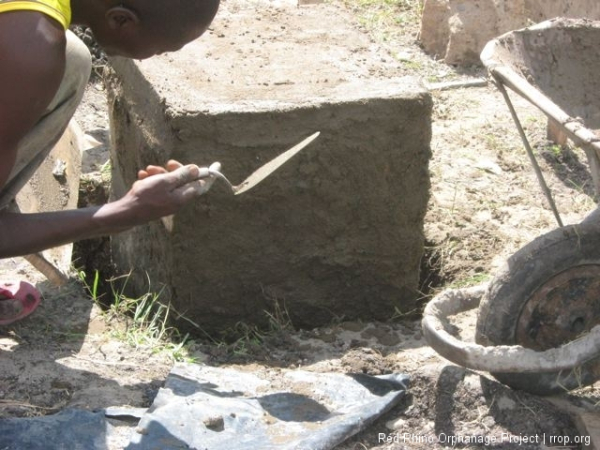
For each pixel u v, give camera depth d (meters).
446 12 4.87
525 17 4.84
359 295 3.48
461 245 3.78
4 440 2.94
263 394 3.14
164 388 3.12
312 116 3.27
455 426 3.08
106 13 2.64
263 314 3.45
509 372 3.00
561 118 2.98
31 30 2.56
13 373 3.18
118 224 2.78
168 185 2.78
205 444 2.96
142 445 2.94
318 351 3.36
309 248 3.40
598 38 3.36
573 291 3.06
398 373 3.19
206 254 3.35
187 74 3.39
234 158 3.26
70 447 2.94
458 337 3.22
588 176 4.16
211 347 3.37
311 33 3.70
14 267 3.63
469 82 4.71
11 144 2.62
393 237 3.44
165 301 3.45
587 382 3.10
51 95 2.61
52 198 3.67
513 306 3.05
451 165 4.18
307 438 2.98
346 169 3.34
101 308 3.55
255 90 3.33
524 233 3.84
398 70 3.46
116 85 3.65
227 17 3.76
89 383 3.17
